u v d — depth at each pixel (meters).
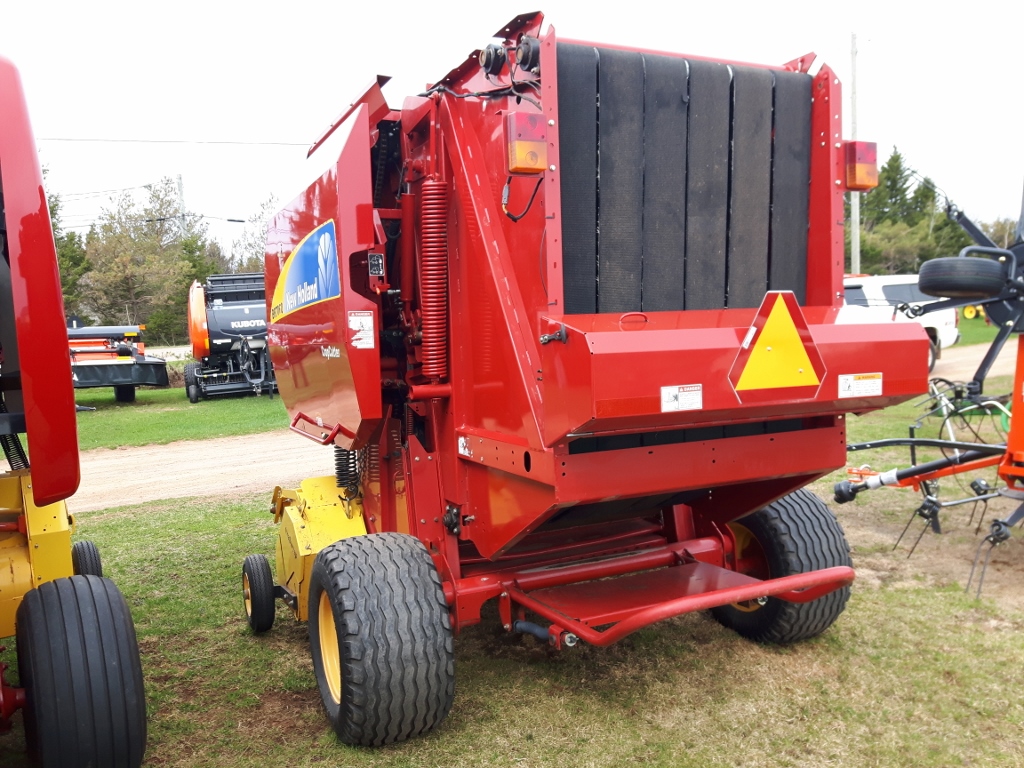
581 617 3.18
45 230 2.41
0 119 2.35
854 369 2.98
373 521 4.18
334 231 3.68
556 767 3.08
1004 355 21.11
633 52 3.17
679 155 3.29
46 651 2.68
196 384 18.38
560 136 3.03
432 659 3.12
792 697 3.61
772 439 3.27
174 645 4.43
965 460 5.46
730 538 4.09
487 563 3.84
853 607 4.68
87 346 17.12
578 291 3.13
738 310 3.21
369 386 3.61
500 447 3.22
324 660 3.49
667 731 3.33
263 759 3.20
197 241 43.56
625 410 2.57
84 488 9.53
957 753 3.13
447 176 3.59
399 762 3.14
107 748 2.70
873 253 45.66
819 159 3.57
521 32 3.10
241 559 6.16
